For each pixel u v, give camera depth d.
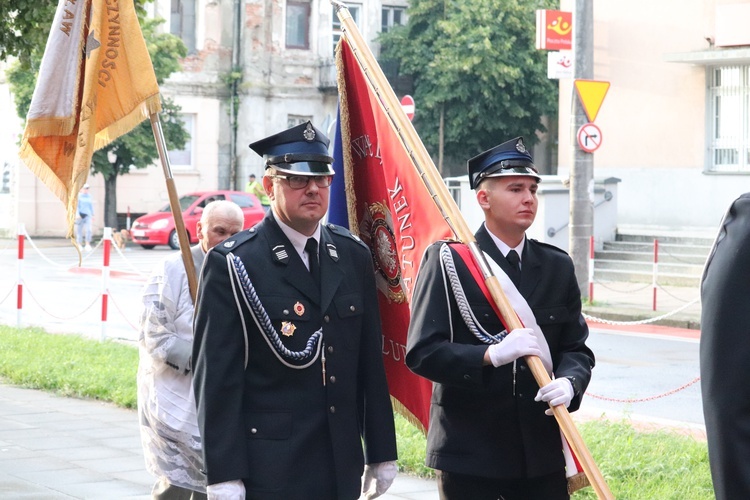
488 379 4.28
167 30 40.66
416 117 41.03
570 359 4.36
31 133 5.74
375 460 4.37
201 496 5.61
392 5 43.03
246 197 35.09
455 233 4.40
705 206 25.47
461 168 42.28
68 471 7.51
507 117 40.56
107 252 14.31
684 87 25.75
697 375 12.16
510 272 4.41
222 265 4.22
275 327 4.19
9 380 11.20
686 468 7.06
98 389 10.30
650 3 26.16
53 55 5.71
